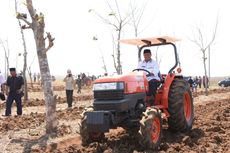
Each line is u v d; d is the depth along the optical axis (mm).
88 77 48219
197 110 14969
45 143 8820
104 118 7641
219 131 9828
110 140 8844
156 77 9156
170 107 9102
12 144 8805
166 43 9703
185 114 9586
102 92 8094
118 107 7848
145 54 9344
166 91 8992
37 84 45688
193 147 8266
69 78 17562
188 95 9820
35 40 9766
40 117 13102
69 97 17562
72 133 9906
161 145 8102
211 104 17516
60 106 19375
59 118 12695
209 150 8047
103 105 7988
